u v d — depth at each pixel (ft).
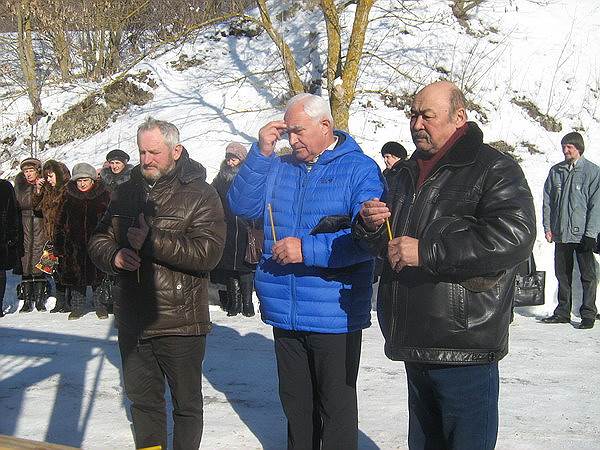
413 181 12.21
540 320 31.73
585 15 53.16
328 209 14.11
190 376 14.75
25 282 34.68
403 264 11.27
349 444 14.20
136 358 14.85
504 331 11.74
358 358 14.49
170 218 14.65
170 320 14.43
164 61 56.65
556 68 49.16
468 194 11.62
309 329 14.11
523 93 47.93
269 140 14.99
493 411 11.82
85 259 32.24
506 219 11.16
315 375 14.57
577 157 30.17
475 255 11.02
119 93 54.08
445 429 11.99
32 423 19.35
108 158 34.24
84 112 53.42
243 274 32.04
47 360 25.44
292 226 14.44
